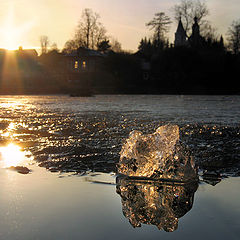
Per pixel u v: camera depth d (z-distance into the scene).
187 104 17.59
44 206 1.75
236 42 67.44
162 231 1.42
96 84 57.78
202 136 5.27
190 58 54.09
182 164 2.40
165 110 12.20
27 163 3.03
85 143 4.40
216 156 3.52
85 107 14.16
